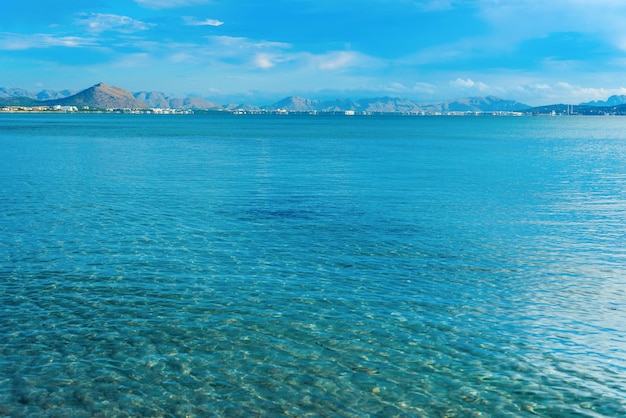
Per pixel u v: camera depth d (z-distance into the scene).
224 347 15.31
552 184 47.16
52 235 27.17
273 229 29.17
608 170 58.56
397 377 13.84
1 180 46.50
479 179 50.28
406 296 19.34
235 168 58.25
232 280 20.83
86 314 17.47
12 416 11.97
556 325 17.00
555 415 12.38
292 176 51.75
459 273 21.94
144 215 32.38
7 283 20.17
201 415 12.12
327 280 20.97
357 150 88.38
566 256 24.34
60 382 13.38
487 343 15.75
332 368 14.23
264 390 13.16
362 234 28.17
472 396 13.04
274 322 17.02
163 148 87.56
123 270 21.83
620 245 26.20
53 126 175.50
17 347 15.16
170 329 16.44
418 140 122.06
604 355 15.12
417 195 40.69
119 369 14.05
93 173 52.25
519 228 29.64
